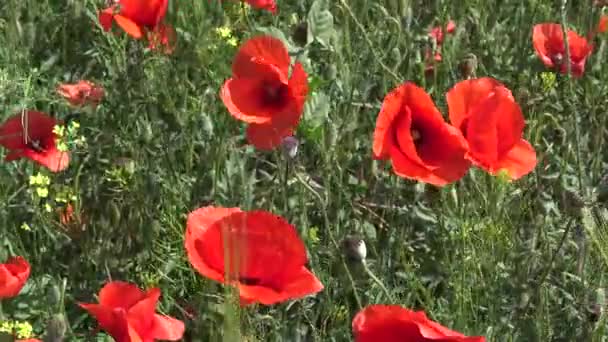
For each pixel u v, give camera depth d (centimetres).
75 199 123
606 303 114
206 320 109
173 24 156
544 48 147
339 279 115
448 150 101
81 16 163
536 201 126
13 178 134
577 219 118
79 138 136
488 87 104
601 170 143
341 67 141
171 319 93
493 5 170
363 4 160
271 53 116
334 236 123
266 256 93
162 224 129
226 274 88
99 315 92
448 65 146
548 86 149
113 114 141
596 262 121
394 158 100
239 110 115
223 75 146
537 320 113
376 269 119
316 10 135
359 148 142
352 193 133
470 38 165
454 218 120
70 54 161
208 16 159
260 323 112
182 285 121
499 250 114
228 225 90
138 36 137
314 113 122
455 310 115
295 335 112
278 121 114
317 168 136
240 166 126
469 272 118
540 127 139
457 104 104
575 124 129
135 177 126
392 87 147
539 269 120
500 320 115
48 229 125
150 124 138
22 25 155
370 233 124
